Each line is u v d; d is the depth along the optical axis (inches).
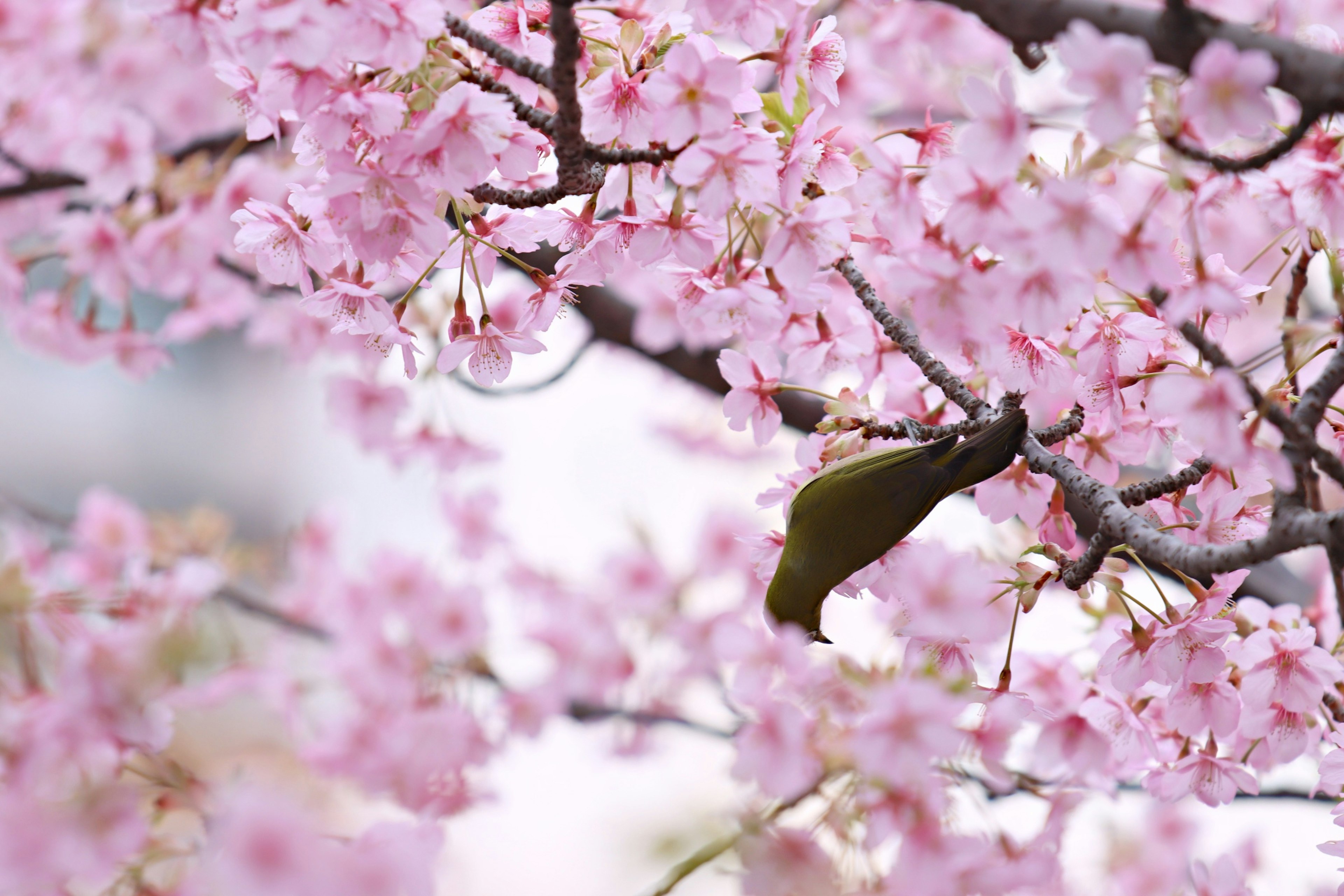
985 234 63.1
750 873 65.2
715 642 66.4
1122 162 62.8
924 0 62.9
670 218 65.3
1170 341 65.6
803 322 68.1
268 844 67.9
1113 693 67.9
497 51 63.4
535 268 65.9
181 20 64.4
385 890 68.7
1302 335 63.0
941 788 65.7
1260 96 61.2
